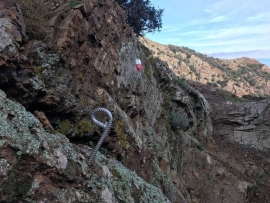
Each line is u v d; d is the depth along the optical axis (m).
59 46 3.32
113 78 4.81
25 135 2.12
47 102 3.00
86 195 2.40
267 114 11.75
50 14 3.62
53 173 2.17
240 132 11.77
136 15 9.40
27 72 2.81
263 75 42.47
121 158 4.22
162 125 7.29
